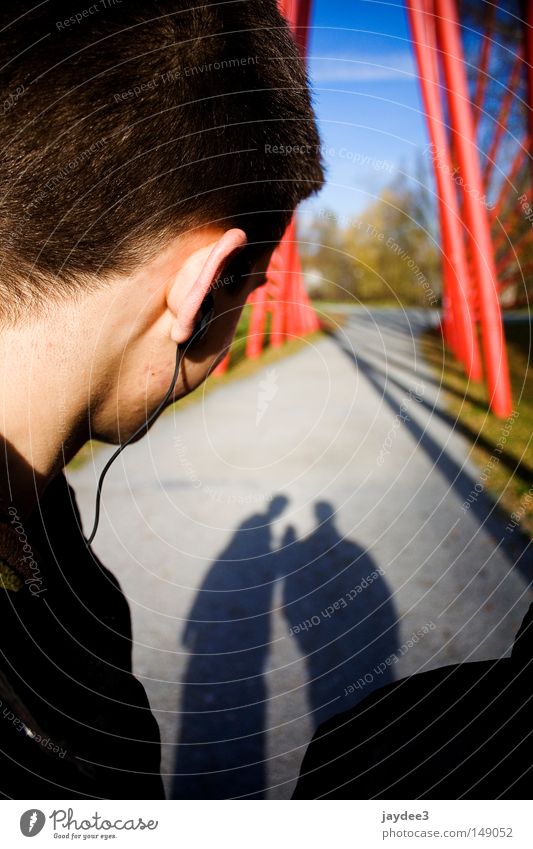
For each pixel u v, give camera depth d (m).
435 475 4.92
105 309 0.43
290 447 5.71
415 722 0.49
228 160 0.45
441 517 4.16
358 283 10.89
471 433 5.77
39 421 0.44
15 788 0.36
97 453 5.09
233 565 3.53
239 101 0.46
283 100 0.50
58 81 0.40
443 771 0.47
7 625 0.38
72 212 0.41
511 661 0.47
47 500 0.60
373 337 10.59
